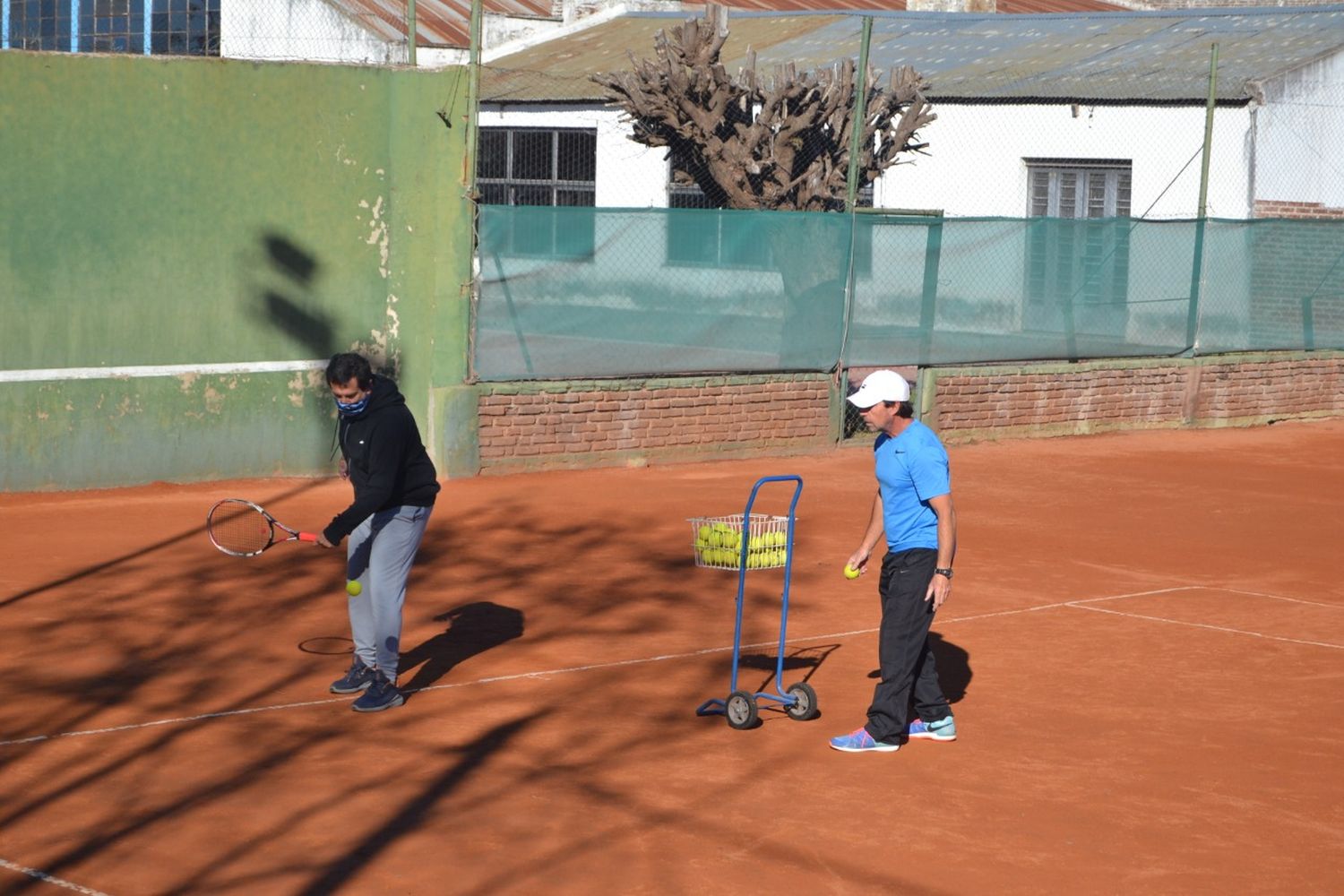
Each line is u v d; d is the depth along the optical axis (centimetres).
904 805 702
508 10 3412
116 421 1485
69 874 597
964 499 1567
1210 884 621
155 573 1120
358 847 633
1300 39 2561
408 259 1577
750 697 803
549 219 1603
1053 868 634
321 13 2939
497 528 1328
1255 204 2388
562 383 1631
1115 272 2088
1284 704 878
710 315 1736
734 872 620
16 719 784
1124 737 812
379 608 809
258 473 1562
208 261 1509
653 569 1184
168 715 800
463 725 800
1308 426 2278
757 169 2161
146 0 2569
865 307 1862
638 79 2197
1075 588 1170
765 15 3341
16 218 1419
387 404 793
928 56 2883
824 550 1273
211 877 599
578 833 656
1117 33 2825
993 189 2644
